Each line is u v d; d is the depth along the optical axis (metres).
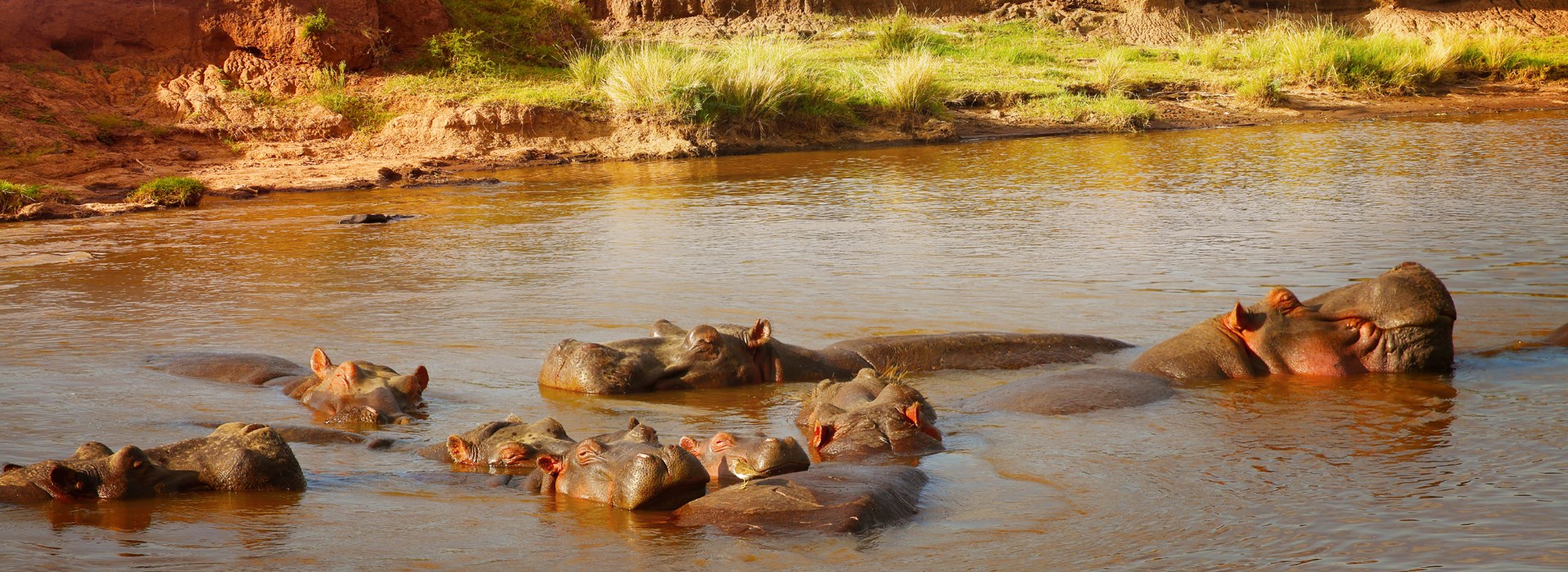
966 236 17.73
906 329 11.79
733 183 25.84
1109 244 16.72
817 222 19.59
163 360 10.87
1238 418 8.47
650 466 6.57
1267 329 9.98
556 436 7.95
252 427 7.37
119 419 8.82
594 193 24.64
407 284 14.82
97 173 27.61
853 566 5.61
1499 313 11.67
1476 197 20.31
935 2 50.00
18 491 6.91
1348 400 8.85
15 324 12.73
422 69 35.06
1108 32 49.00
